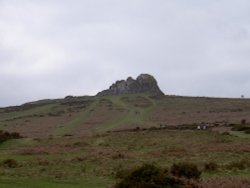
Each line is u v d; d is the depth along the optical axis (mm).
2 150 50906
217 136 61000
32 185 23609
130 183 20953
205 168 31031
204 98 198250
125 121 125000
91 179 26734
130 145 53094
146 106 169375
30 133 102875
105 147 51812
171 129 79312
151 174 21438
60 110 171000
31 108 188875
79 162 36688
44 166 34156
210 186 22234
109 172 29750
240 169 31250
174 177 21688
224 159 37812
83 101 197375
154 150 46375
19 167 33688
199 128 77312
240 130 73938
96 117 140750
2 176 28000
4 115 171500
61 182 25188
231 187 22375
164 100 190875
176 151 44125
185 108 155500
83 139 63594
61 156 42812
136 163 35156
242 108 145000
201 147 47781
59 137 69875
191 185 21703
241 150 43812
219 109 145375
